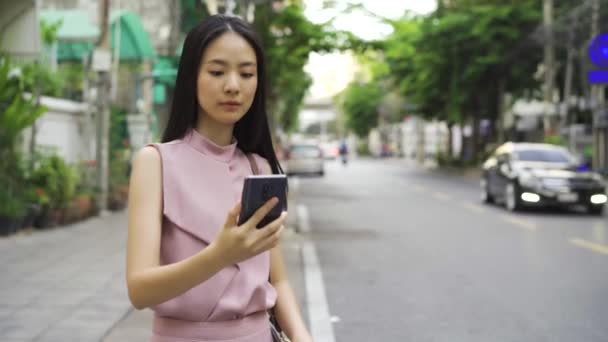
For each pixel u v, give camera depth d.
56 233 11.40
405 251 10.49
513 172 16.94
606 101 28.81
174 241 1.75
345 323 6.33
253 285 1.81
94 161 14.69
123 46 19.75
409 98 40.19
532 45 30.33
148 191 1.75
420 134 55.12
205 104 1.79
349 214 16.12
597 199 16.11
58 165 12.24
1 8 11.98
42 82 14.10
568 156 17.73
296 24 14.87
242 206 1.49
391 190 24.73
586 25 24.34
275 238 1.54
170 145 1.80
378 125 83.19
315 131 152.75
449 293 7.57
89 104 15.24
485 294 7.53
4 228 10.65
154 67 23.48
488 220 14.90
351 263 9.41
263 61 1.86
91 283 7.38
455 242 11.48
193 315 1.76
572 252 10.40
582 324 6.28
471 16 31.50
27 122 11.14
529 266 9.21
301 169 35.12
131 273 1.65
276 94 19.98
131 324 5.79
